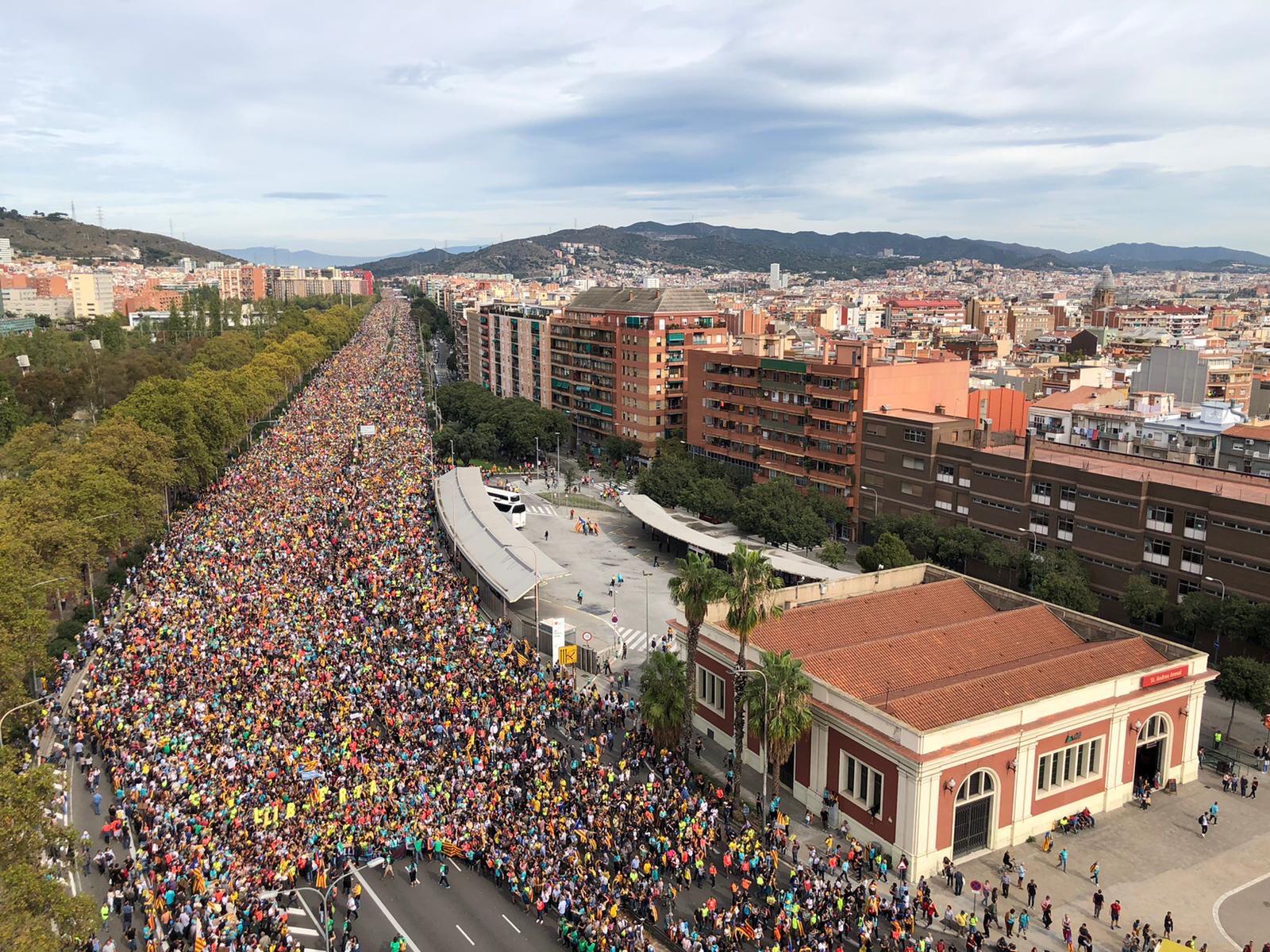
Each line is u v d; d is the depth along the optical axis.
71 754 75.31
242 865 59.28
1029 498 119.00
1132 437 145.00
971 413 161.62
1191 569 101.44
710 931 56.41
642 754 77.50
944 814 63.34
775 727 64.44
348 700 80.44
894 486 139.00
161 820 63.16
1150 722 73.94
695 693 81.19
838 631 82.69
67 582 95.38
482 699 82.62
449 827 65.19
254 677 83.25
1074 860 65.00
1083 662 74.69
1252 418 149.75
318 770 68.62
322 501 144.50
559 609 113.88
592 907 56.47
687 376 191.25
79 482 115.50
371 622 98.00
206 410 165.25
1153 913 59.00
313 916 57.00
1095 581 111.38
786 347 180.38
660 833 64.94
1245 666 80.56
